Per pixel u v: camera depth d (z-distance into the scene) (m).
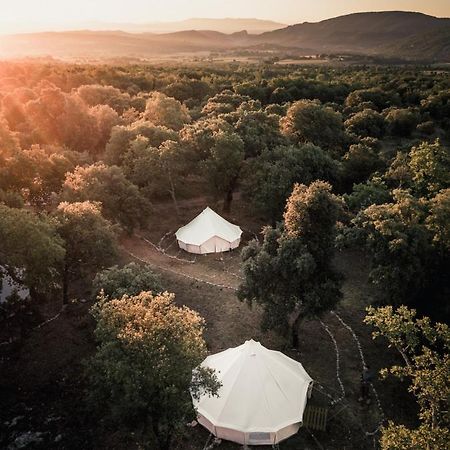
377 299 36.72
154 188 52.28
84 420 27.30
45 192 50.22
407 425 26.67
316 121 66.81
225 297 38.75
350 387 29.30
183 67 178.75
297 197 29.61
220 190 53.75
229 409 25.17
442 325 22.98
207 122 60.06
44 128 71.81
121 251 46.50
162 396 19.84
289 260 28.59
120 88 115.19
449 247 32.62
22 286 37.59
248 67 196.25
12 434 26.44
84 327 35.12
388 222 32.31
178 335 20.75
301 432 26.02
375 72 156.88
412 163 45.09
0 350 32.97
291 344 32.81
